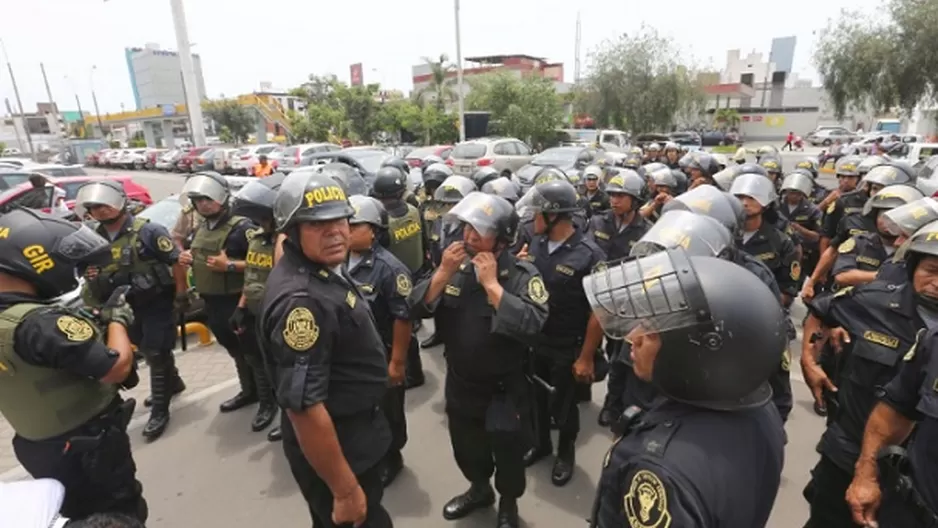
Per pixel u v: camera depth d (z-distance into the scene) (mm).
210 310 3697
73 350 1814
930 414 1486
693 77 28203
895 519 1635
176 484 3043
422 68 45375
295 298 1636
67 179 10688
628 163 8812
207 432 3588
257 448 3400
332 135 28406
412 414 3836
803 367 2453
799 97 50000
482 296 2256
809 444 3348
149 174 27406
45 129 59812
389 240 4359
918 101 18875
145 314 3480
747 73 54250
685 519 947
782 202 5539
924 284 1819
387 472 3020
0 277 1810
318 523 2078
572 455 3055
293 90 32781
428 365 4695
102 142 37625
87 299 3373
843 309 2127
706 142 34438
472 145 15602
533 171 10117
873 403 1937
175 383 4121
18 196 7938
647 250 1889
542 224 2908
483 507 2773
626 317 1139
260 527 2701
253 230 3533
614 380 2590
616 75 27703
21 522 1010
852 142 29281
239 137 41750
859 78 19250
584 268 2838
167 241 3467
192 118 17625
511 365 2316
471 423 2488
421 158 16031
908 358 1640
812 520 2197
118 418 2115
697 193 2619
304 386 1599
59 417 1920
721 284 1083
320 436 1641
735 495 1028
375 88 29469
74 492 2031
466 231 2146
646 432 1155
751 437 1120
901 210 2674
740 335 1037
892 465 1658
